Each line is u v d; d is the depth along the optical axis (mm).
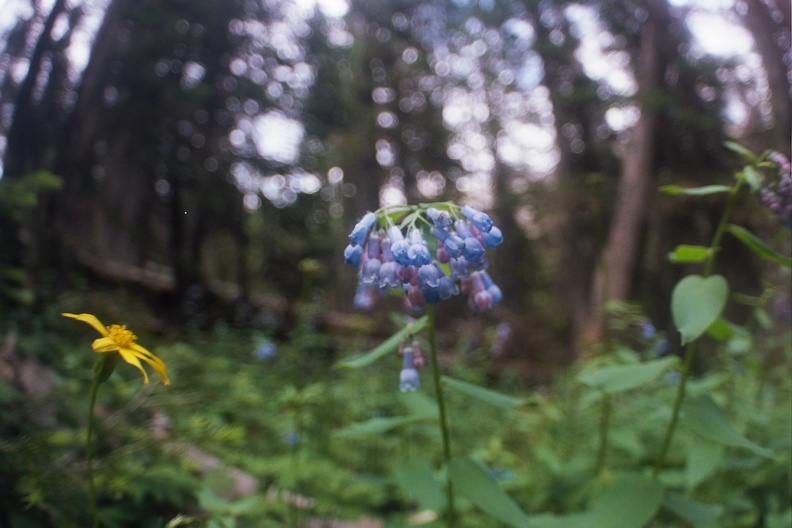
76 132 1252
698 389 553
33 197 625
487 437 757
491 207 3184
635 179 2100
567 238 2596
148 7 1530
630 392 761
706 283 355
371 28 2768
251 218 2133
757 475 521
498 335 1018
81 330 896
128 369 663
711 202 2088
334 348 1194
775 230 1577
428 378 914
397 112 2830
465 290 342
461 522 503
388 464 650
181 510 442
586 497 519
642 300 2307
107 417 437
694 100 2201
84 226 1422
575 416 745
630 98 2176
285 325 1837
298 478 505
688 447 589
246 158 2031
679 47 2172
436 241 308
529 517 363
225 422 646
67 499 368
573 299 2549
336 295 2291
